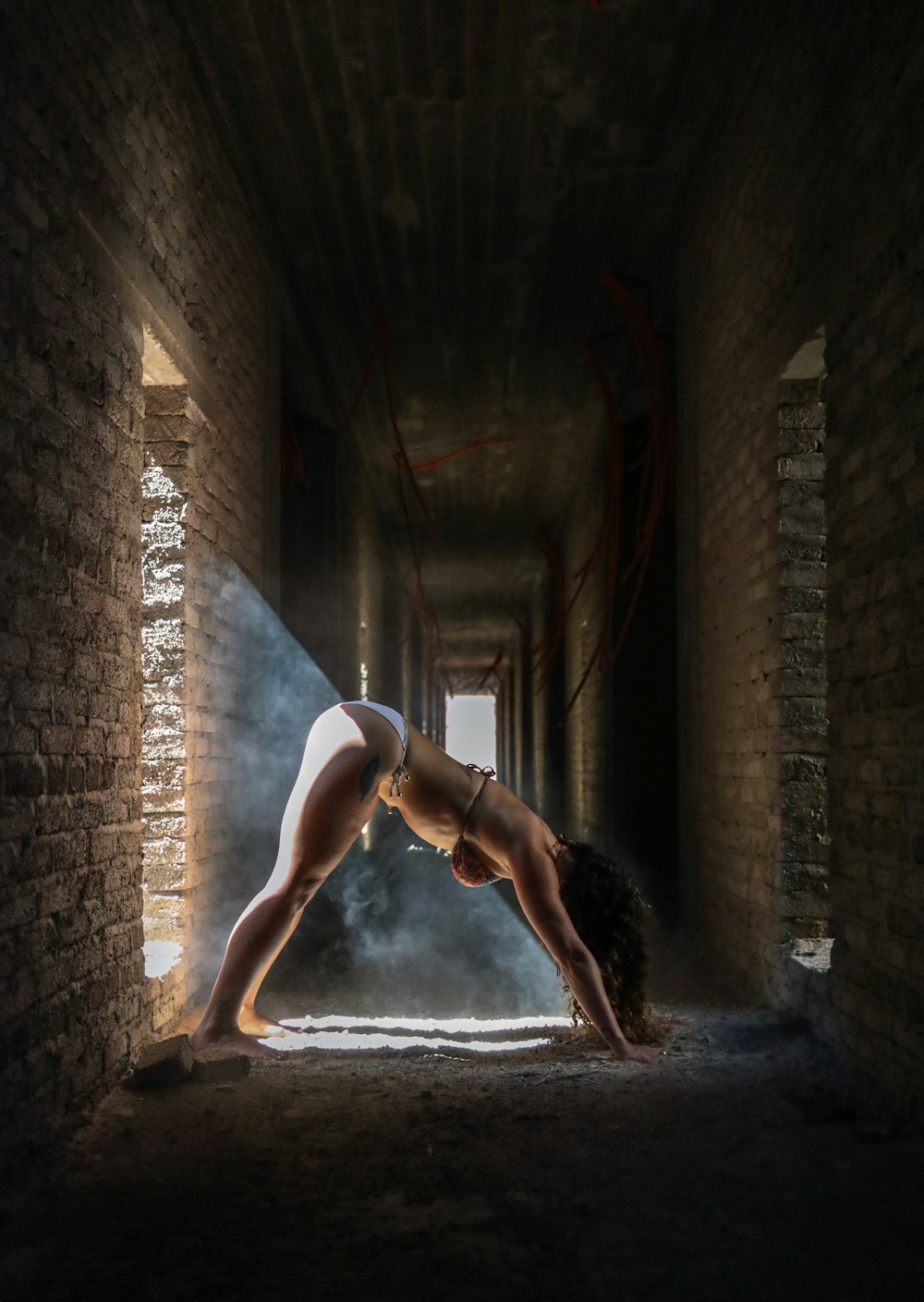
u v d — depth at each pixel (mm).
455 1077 3609
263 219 6594
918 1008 3205
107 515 3619
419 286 7938
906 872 3316
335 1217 2500
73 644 3279
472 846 4273
